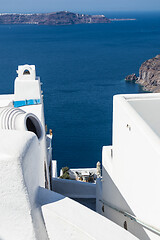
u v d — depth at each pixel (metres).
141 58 184.38
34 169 3.05
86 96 103.94
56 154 63.66
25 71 11.54
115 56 195.00
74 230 2.86
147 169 4.33
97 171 23.42
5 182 2.70
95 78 133.12
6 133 3.07
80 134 72.75
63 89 113.56
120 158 5.71
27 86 10.34
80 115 84.62
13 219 2.90
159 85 118.50
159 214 4.13
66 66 163.12
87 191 11.35
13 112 5.08
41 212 3.05
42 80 129.38
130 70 149.50
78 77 134.88
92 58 189.38
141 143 4.47
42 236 2.98
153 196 4.23
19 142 2.86
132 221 5.36
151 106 5.93
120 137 5.61
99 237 2.71
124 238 2.70
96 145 67.25
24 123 4.90
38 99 10.25
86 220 2.89
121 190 5.82
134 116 4.88
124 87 120.75
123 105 5.40
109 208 6.99
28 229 2.90
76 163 60.28
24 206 2.82
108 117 82.88
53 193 3.22
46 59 187.62
